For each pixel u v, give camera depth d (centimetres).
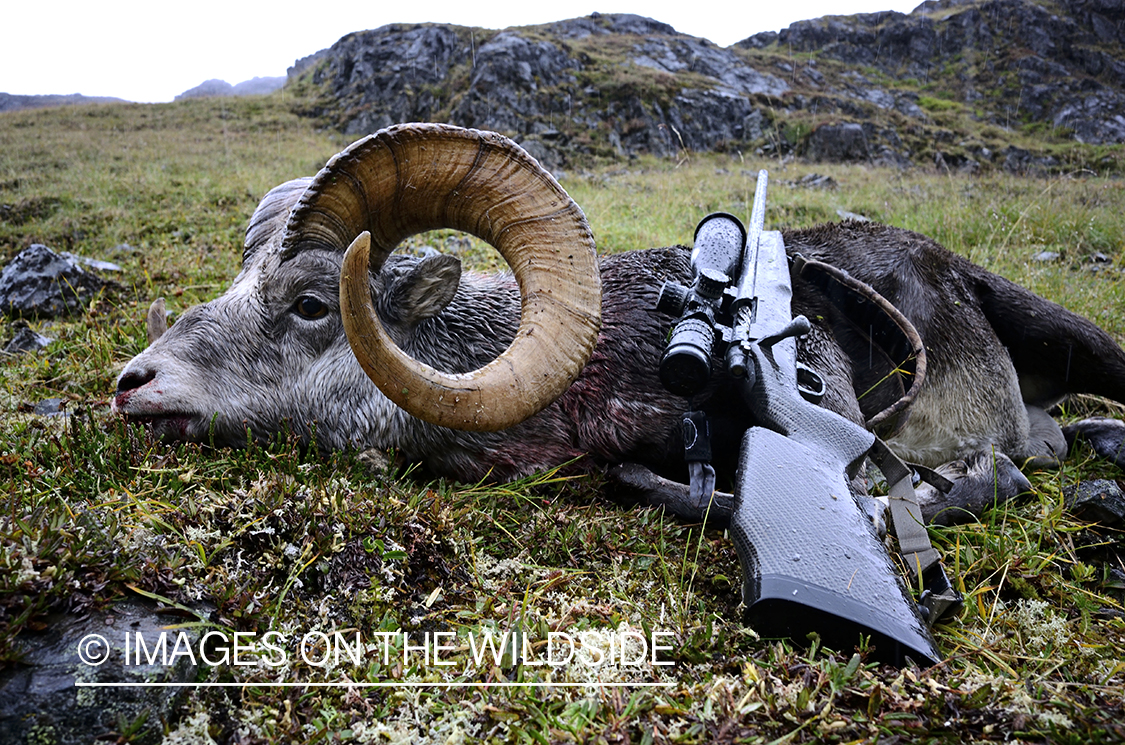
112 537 57
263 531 62
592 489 80
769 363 71
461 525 70
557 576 66
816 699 50
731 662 56
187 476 69
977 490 87
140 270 168
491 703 51
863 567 57
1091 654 61
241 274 84
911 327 85
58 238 214
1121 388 101
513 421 69
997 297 104
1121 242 213
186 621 53
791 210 277
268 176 323
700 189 329
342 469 75
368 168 73
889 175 427
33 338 122
